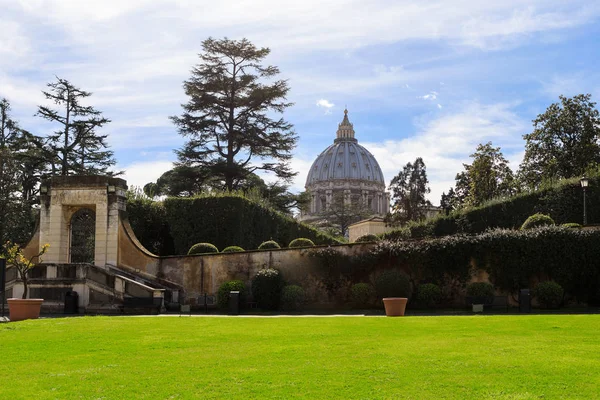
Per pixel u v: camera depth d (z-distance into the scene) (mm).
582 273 25453
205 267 29641
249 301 28094
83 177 30891
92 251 33000
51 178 31203
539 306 25375
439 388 8836
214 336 14633
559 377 9328
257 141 51188
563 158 51812
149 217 37156
